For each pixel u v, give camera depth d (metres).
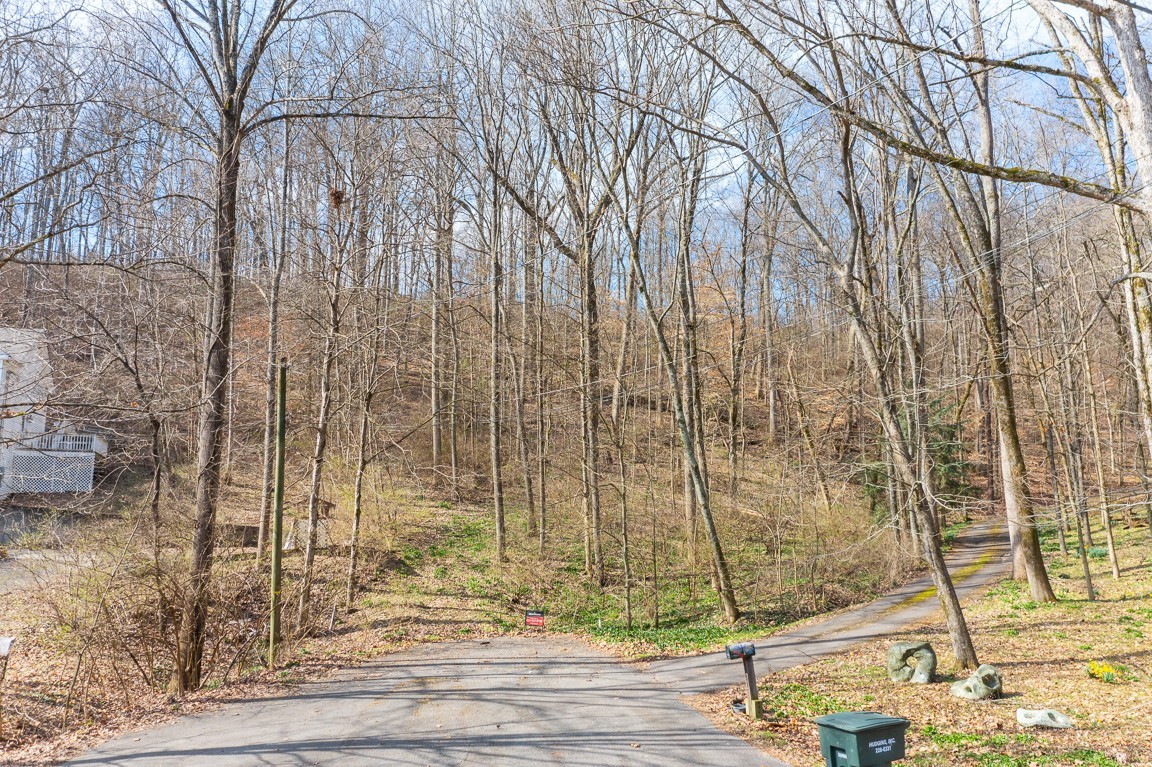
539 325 29.06
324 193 27.02
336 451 27.33
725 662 15.38
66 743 10.60
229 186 14.73
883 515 26.81
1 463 23.28
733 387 31.81
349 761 9.63
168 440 20.38
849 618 19.78
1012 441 21.36
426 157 27.22
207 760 9.71
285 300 25.39
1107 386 36.38
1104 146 14.16
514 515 29.23
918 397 24.78
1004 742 9.56
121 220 17.08
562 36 21.23
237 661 14.94
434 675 14.35
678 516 27.70
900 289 22.75
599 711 11.83
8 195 10.93
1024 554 20.23
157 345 16.42
